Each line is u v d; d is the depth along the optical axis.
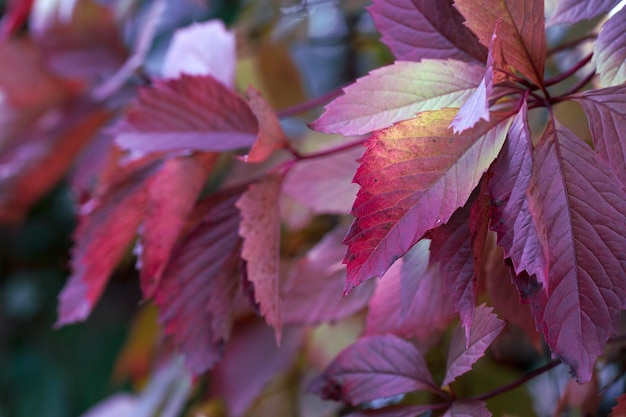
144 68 1.07
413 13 0.58
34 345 1.74
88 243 0.66
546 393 0.74
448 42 0.57
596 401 0.61
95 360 1.64
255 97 0.60
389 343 0.60
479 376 0.70
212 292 0.63
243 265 0.60
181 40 0.76
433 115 0.52
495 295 0.58
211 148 0.63
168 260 0.64
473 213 0.52
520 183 0.51
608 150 0.52
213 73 0.74
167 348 0.81
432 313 0.62
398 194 0.52
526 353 0.73
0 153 1.04
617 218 0.51
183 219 0.64
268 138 0.60
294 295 0.68
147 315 0.86
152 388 0.83
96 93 0.94
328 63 1.20
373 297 0.63
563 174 0.52
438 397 0.68
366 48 1.05
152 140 0.64
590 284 0.51
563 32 0.71
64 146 1.05
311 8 1.00
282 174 0.62
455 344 0.58
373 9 0.58
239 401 0.77
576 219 0.51
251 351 0.79
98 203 0.66
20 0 1.06
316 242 0.84
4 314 1.75
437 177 0.52
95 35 1.02
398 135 0.52
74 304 0.69
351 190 0.67
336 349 0.75
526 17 0.52
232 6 1.22
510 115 0.53
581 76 0.67
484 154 0.52
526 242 0.51
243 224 0.59
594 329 0.51
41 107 1.04
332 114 0.54
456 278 0.53
